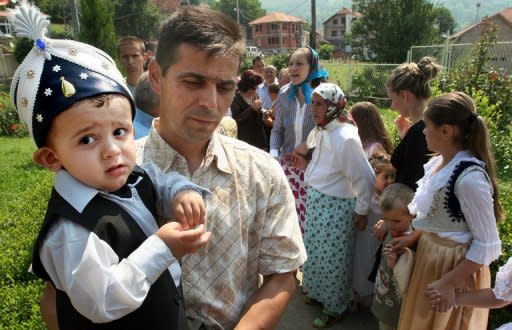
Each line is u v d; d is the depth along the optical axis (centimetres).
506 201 420
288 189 156
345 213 333
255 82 571
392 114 1306
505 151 743
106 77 112
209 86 127
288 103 436
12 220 460
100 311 95
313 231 343
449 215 221
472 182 208
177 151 143
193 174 139
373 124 368
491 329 297
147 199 123
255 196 146
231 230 138
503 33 4019
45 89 107
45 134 109
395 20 3038
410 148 282
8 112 1339
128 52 468
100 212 105
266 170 150
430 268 230
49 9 4166
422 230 235
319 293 348
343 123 326
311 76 419
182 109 129
